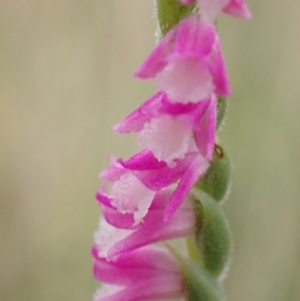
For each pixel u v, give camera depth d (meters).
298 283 0.13
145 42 0.13
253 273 0.13
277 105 0.13
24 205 0.13
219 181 0.09
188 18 0.08
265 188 0.13
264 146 0.13
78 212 0.13
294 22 0.12
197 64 0.07
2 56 0.13
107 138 0.13
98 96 0.13
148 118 0.08
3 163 0.13
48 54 0.13
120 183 0.08
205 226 0.09
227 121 0.13
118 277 0.09
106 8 0.13
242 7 0.07
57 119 0.13
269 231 0.13
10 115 0.13
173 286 0.09
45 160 0.13
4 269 0.13
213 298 0.09
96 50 0.13
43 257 0.13
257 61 0.13
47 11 0.13
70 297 0.13
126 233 0.08
